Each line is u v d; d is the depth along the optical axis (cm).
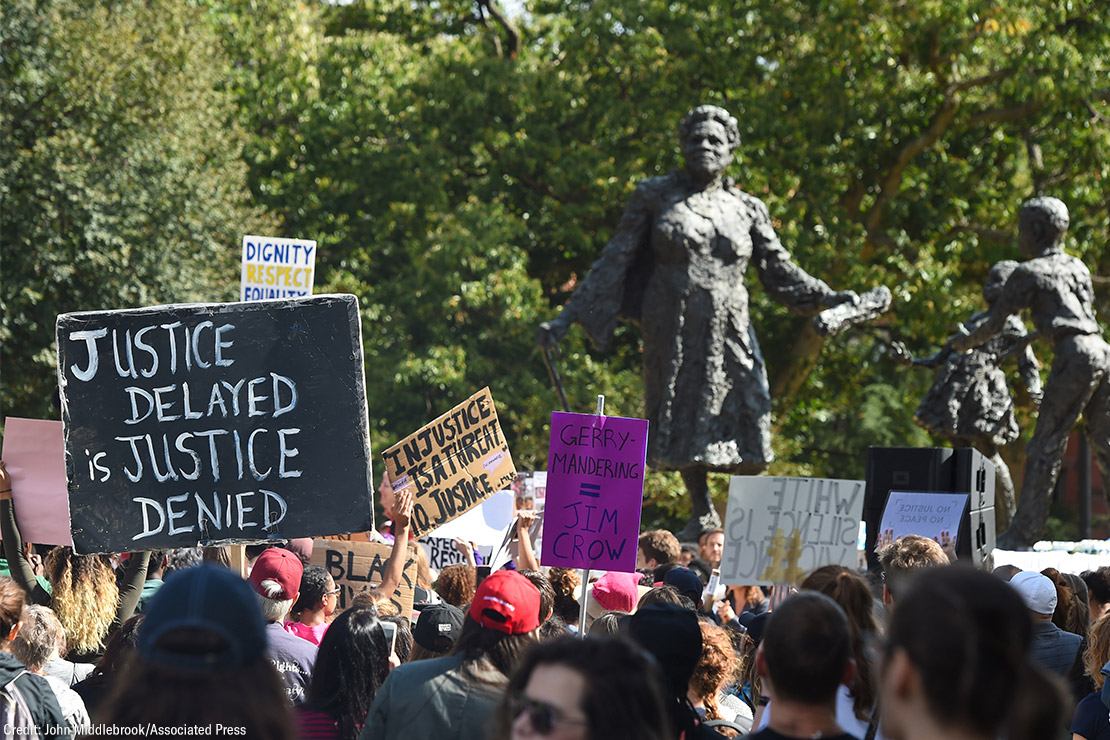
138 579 1287
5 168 4106
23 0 4072
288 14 5175
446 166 4938
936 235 4991
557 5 5506
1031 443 2348
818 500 1452
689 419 2375
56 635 988
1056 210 2323
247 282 1673
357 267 5253
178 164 4384
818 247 4616
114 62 4250
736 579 1419
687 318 2355
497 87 4850
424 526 1509
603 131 5016
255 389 1215
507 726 542
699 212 2364
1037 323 2338
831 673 655
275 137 5309
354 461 1212
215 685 511
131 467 1198
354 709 916
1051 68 4266
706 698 979
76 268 4294
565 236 4941
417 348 4928
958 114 4806
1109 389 2305
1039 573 1202
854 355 5441
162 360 1210
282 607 1058
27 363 4359
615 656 523
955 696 443
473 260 4650
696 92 4816
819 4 4575
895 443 5303
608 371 4781
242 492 1205
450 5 5659
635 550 1316
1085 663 1178
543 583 1225
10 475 1272
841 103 4662
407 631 1211
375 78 5081
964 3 4303
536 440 4747
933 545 1116
